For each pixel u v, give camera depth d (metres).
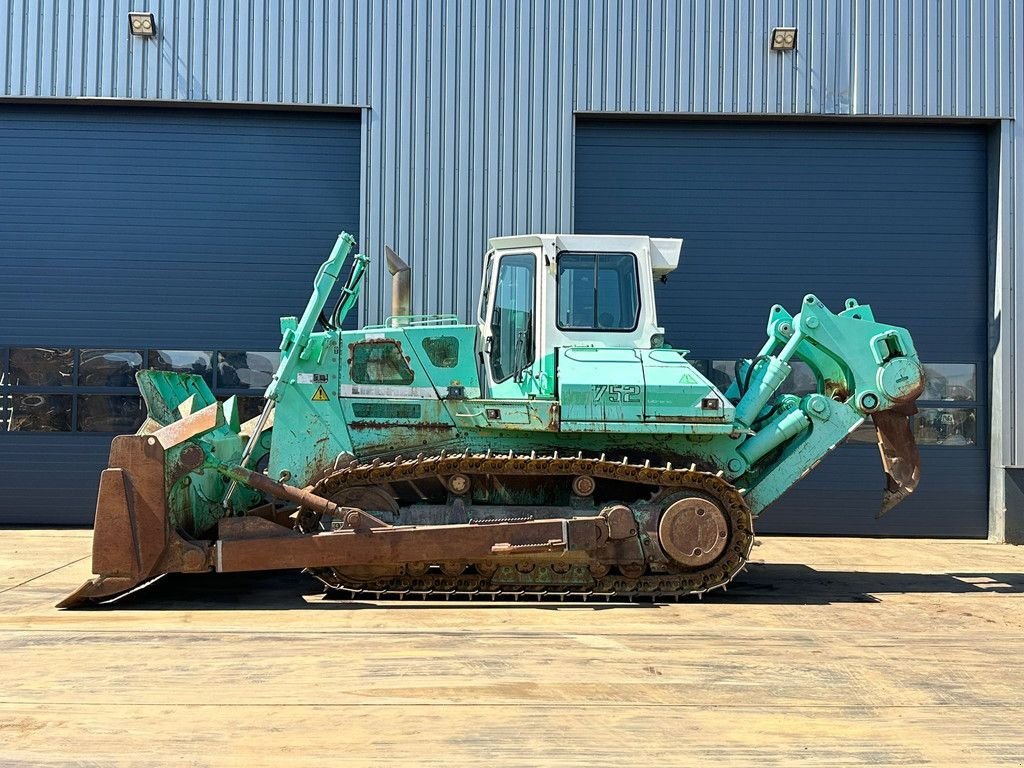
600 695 4.22
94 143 10.41
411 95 10.26
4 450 10.24
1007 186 10.26
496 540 6.11
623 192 10.55
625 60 10.30
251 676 4.46
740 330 10.51
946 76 10.32
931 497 10.41
